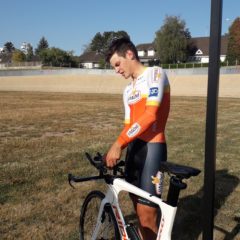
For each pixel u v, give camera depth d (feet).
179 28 282.36
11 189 20.08
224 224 16.49
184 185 9.25
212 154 10.94
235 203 18.99
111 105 84.43
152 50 320.70
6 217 16.43
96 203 12.71
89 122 50.62
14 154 28.60
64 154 28.91
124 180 11.33
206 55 298.97
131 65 11.30
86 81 197.88
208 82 10.75
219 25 10.44
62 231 15.28
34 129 42.98
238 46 245.24
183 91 157.07
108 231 11.66
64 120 52.49
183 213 17.51
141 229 11.17
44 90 183.73
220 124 49.16
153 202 10.27
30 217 16.56
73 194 19.45
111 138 36.99
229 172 24.76
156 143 11.17
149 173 11.15
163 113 11.11
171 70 187.73
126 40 11.30
